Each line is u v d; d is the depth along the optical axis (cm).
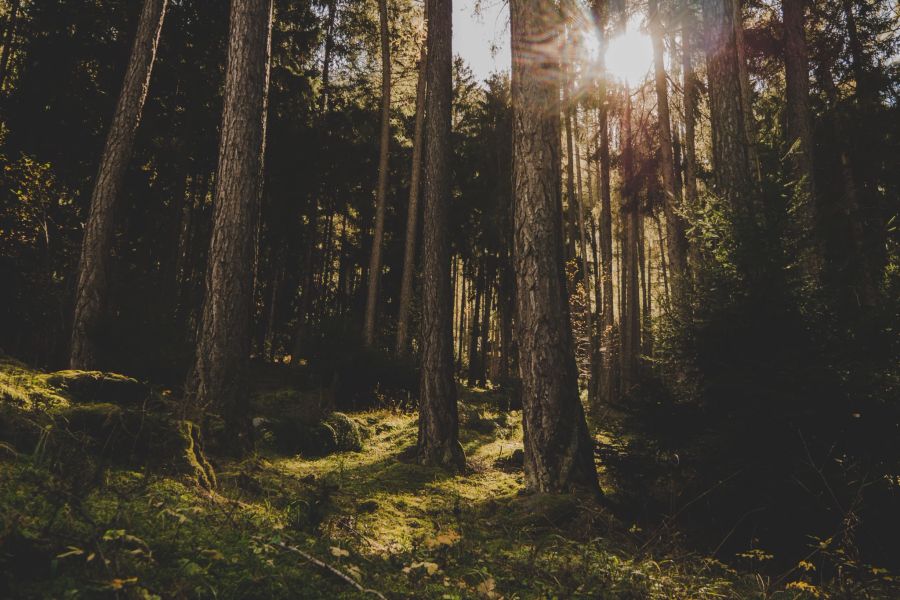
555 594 333
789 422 543
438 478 850
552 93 773
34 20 1556
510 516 623
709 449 591
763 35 1347
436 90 1083
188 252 2288
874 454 527
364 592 274
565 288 755
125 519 278
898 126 1430
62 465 324
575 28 1250
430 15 1102
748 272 630
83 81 1594
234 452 692
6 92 1667
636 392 689
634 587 356
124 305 1145
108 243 1031
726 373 592
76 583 207
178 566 244
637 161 1986
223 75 1938
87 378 551
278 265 2838
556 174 766
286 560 294
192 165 2002
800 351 571
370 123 2700
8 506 252
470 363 3378
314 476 719
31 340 1136
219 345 750
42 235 1245
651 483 668
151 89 1758
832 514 505
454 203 3033
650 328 730
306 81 2230
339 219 3325
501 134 2844
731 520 559
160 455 448
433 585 318
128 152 1066
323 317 1716
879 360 559
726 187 880
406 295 1928
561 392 713
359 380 1522
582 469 688
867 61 1488
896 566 479
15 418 388
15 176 1189
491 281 3406
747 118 1094
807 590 420
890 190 1484
